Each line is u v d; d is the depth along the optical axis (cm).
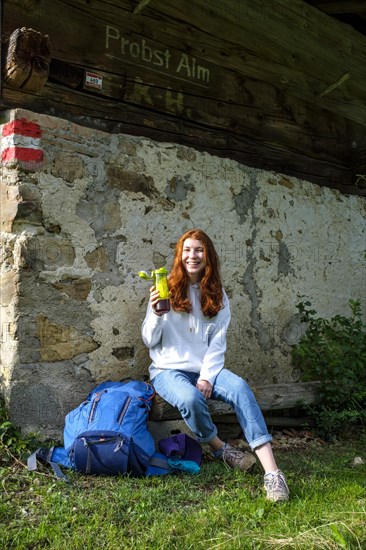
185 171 456
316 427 485
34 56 360
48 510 297
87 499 310
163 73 450
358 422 512
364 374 531
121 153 418
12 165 368
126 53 428
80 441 335
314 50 555
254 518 300
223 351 380
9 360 368
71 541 270
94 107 411
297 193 543
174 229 448
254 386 463
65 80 394
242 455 365
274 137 531
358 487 349
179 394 355
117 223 415
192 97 470
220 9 484
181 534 283
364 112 600
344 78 548
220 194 479
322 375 510
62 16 394
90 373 399
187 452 366
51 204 381
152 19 442
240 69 503
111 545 268
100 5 412
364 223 611
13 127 366
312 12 552
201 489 339
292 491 338
